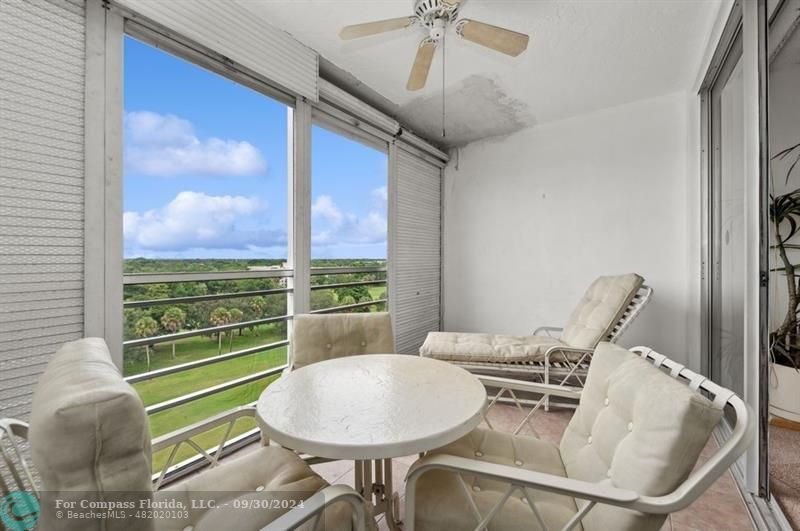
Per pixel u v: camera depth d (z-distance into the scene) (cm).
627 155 306
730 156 198
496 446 119
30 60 132
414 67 190
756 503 144
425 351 262
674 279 288
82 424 54
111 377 65
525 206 358
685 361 281
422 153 368
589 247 325
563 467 110
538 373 246
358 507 78
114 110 154
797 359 153
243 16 193
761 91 143
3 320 127
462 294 398
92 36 147
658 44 217
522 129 358
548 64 241
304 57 226
